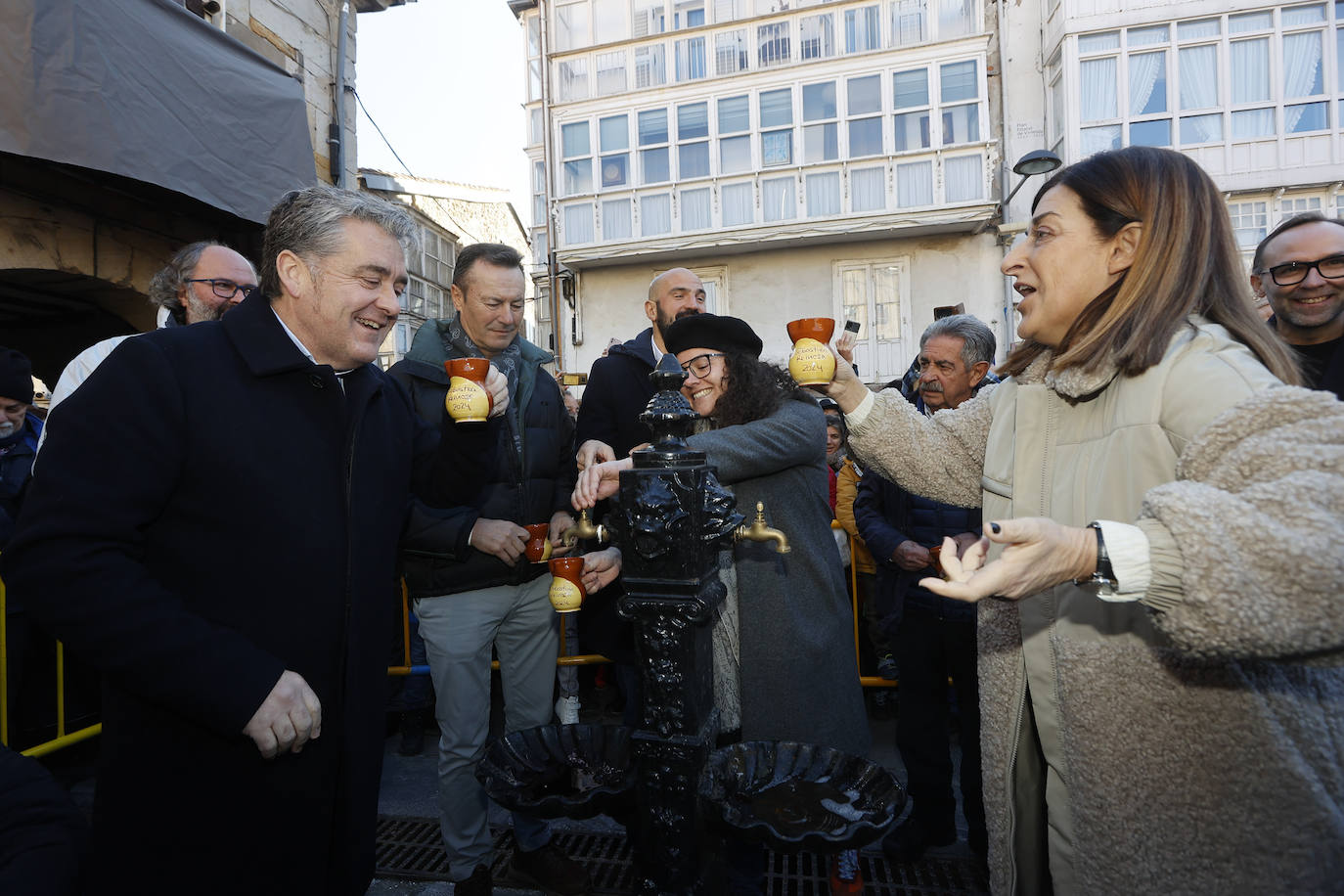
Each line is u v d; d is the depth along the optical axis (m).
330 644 1.33
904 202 11.77
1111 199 0.96
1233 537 0.68
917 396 2.62
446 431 1.73
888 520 2.34
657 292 2.58
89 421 1.17
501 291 2.16
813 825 1.08
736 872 1.70
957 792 2.67
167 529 1.25
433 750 3.13
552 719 2.37
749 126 12.37
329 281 1.31
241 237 5.33
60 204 4.19
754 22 12.38
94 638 1.09
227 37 4.49
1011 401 1.23
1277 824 0.81
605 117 13.12
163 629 1.11
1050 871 1.15
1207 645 0.71
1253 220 10.41
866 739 1.82
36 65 3.26
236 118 4.34
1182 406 0.88
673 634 1.18
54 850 0.83
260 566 1.26
